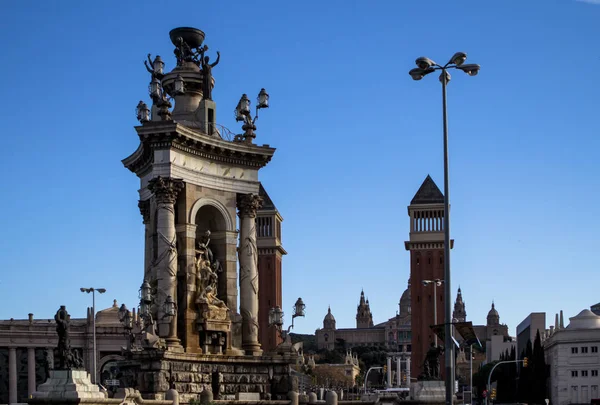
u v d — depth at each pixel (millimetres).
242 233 64250
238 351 62125
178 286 59969
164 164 58688
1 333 173125
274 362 61812
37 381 176625
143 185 64438
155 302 58188
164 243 58219
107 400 43125
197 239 63250
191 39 65938
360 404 64000
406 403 64812
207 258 61938
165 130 58312
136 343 60625
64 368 41812
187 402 56562
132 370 56688
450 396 42531
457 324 53250
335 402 61062
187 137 59500
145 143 59719
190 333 59594
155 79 61656
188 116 64375
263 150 64688
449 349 42969
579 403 195625
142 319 59812
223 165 63469
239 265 64375
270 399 61125
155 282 58906
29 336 175750
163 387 55000
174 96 65438
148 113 63438
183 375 56938
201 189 61781
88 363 168875
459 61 45656
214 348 60625
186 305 59750
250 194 64438
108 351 170875
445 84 46000
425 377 65688
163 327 57500
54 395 40938
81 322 182375
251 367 61125
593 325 198625
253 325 63406
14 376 173750
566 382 198375
